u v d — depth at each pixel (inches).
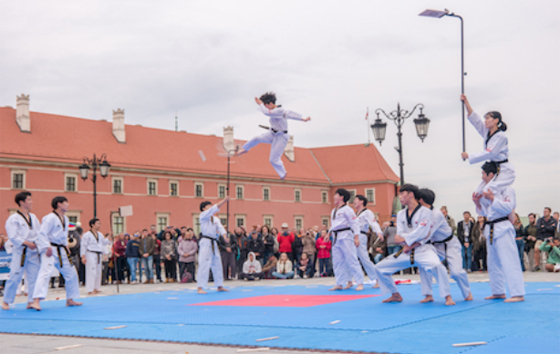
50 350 235.8
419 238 349.4
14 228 430.6
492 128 356.5
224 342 236.8
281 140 389.4
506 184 353.4
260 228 879.7
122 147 2359.7
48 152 2082.9
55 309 422.0
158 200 2364.7
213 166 2610.7
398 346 212.7
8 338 282.2
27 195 440.1
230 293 521.0
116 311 386.6
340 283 510.0
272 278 826.2
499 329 241.9
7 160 1946.4
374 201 3026.6
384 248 800.9
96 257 654.5
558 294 370.9
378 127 863.7
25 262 434.9
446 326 257.1
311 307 360.8
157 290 642.2
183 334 263.6
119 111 2379.4
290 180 2888.8
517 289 343.6
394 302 370.9
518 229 777.6
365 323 276.1
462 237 802.8
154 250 927.7
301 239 893.8
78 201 2111.2
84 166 1172.5
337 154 3208.7
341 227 501.7
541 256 880.9
